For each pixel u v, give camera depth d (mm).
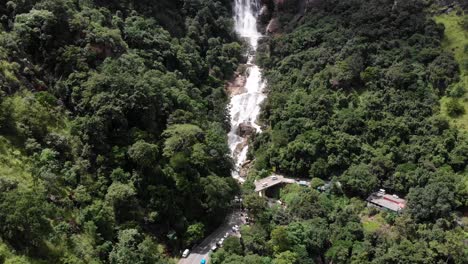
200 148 78875
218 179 78250
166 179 73625
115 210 67938
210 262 68875
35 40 77812
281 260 68750
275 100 103250
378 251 72000
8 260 50062
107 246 62406
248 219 80062
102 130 70812
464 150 84375
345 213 78438
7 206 52094
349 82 100250
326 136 92312
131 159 71938
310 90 102750
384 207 82312
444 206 76188
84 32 81312
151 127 77250
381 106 95312
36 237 54000
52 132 68562
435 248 71625
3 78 67250
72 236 59812
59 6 80312
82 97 74000
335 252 72875
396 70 97625
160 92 82438
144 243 65062
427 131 89812
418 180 82500
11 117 64625
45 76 76688
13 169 59688
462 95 94188
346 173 87500
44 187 60562
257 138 101125
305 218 79500
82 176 67688
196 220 75312
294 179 92000
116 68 78875
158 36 102312
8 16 80625
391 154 88000
